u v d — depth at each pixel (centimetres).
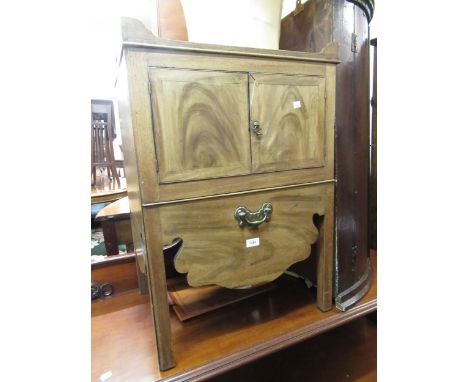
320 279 74
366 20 80
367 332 103
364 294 81
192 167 53
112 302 87
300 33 78
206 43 53
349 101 73
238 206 58
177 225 53
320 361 91
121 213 109
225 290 85
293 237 66
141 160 49
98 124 190
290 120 61
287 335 67
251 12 59
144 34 47
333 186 70
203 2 57
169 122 50
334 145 69
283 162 62
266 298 82
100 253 135
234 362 60
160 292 54
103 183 197
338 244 74
